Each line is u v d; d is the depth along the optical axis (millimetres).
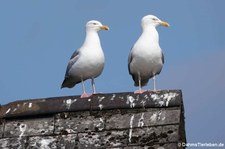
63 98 9328
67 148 8609
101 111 9055
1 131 9023
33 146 8734
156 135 8500
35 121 9117
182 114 9250
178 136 8469
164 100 8992
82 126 8898
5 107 9352
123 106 9031
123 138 8586
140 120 8789
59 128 8938
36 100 9359
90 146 8578
